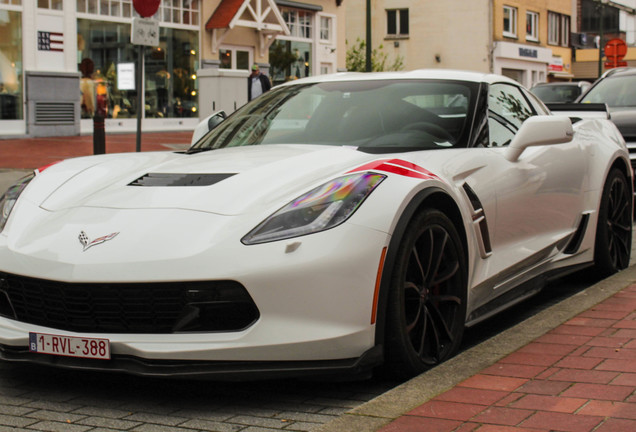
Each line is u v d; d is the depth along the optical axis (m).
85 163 3.91
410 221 3.13
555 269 4.59
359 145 3.84
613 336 3.54
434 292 3.38
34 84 17.39
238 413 2.90
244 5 21.88
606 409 2.64
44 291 3.02
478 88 4.21
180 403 3.01
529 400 2.75
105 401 3.04
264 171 3.33
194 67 21.53
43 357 3.04
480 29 35.72
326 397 3.07
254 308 2.84
